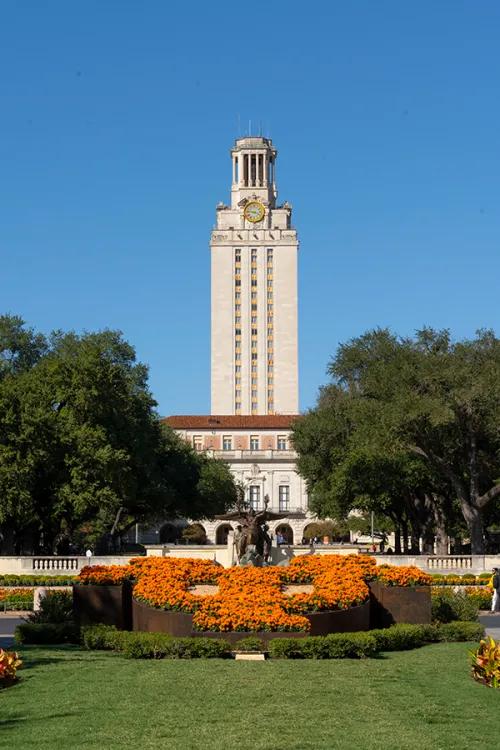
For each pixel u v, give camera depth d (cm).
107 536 8344
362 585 3188
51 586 5616
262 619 2830
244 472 16688
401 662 2652
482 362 6969
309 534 15200
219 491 13200
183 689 2203
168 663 2616
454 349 7119
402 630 2991
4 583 5622
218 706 2020
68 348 8844
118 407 7594
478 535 6788
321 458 8575
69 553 8588
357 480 7950
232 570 3447
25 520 6950
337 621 2994
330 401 8538
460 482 6912
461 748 1681
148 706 2019
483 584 5459
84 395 7206
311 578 3444
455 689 2230
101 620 3222
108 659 2711
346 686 2248
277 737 1752
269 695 2136
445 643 3139
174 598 3014
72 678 2356
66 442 6975
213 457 14600
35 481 7019
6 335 9875
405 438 6712
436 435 6750
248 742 1711
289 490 16638
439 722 1894
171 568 3412
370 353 8075
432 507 8788
